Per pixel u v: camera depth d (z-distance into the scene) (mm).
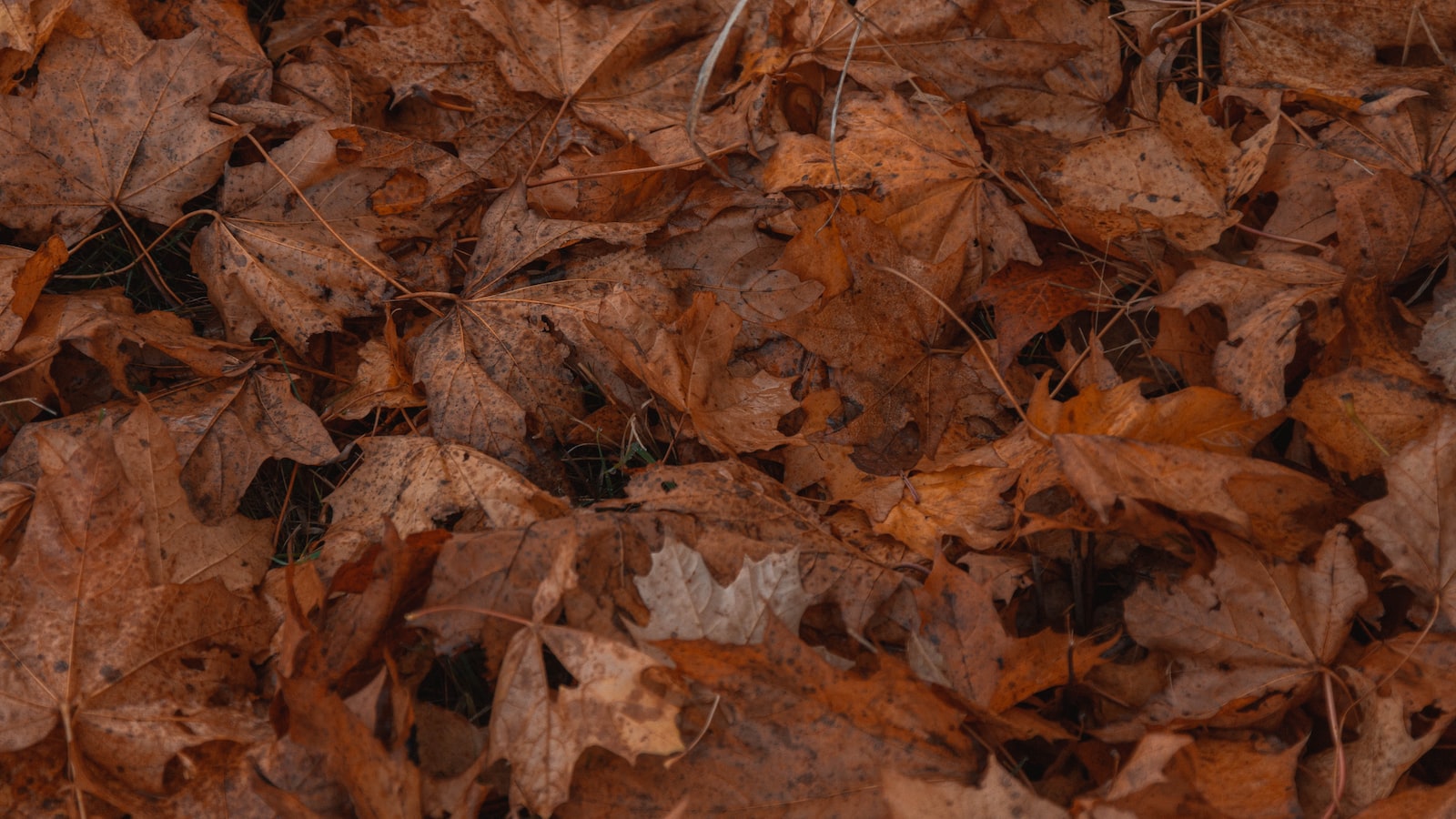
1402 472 1637
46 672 1612
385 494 1716
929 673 1633
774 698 1604
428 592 1623
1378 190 1719
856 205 1772
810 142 1798
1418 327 1699
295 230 1781
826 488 1724
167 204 1775
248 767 1594
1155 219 1746
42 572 1624
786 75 1828
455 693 1668
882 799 1596
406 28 1836
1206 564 1642
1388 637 1648
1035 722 1618
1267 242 1757
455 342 1759
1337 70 1799
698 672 1600
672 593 1626
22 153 1759
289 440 1736
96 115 1772
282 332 1759
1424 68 1783
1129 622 1643
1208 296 1704
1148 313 1754
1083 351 1759
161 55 1781
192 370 1756
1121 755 1617
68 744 1604
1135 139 1770
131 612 1628
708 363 1727
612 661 1597
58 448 1702
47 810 1602
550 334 1757
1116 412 1682
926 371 1757
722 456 1732
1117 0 1863
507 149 1831
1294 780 1607
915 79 1829
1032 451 1697
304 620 1610
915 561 1684
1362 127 1765
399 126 1838
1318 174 1760
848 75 1827
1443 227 1721
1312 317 1697
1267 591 1632
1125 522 1651
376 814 1574
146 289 1801
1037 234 1787
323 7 1856
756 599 1632
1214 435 1686
